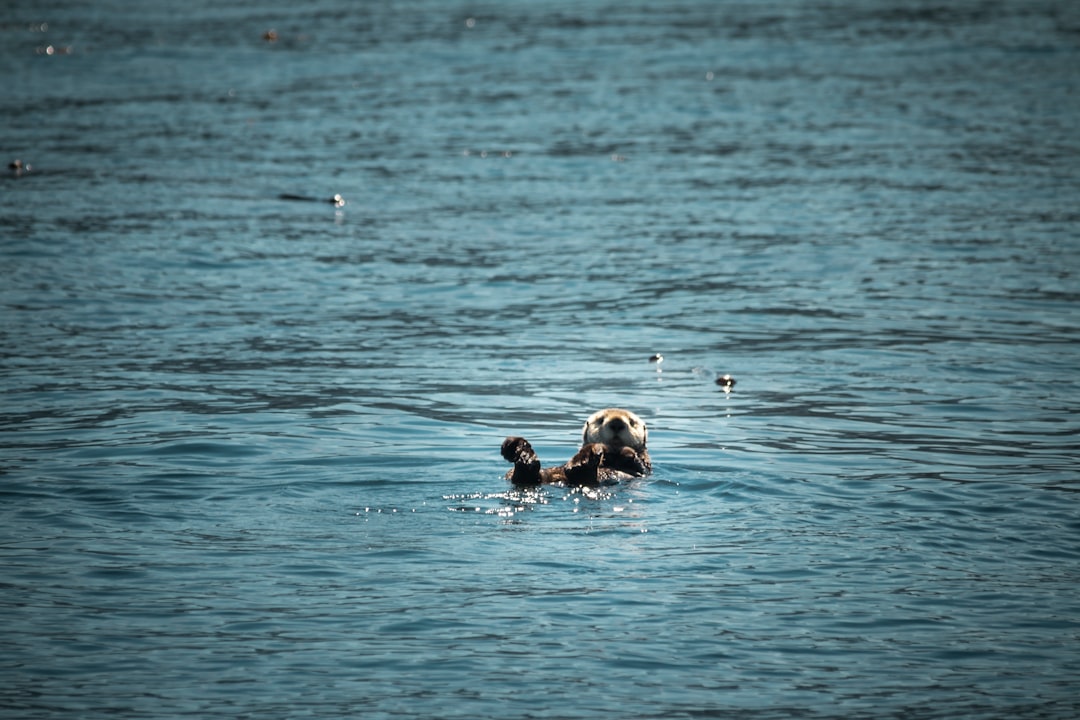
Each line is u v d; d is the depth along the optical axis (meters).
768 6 146.62
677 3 150.00
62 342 41.94
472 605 21.92
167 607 21.80
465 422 34.78
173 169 71.00
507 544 24.81
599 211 63.03
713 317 46.19
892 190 66.69
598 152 77.69
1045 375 39.06
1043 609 21.97
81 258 52.53
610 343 43.22
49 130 81.69
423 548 24.58
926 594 22.56
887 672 19.78
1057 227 58.56
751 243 56.62
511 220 61.12
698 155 76.81
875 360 40.97
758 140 81.00
